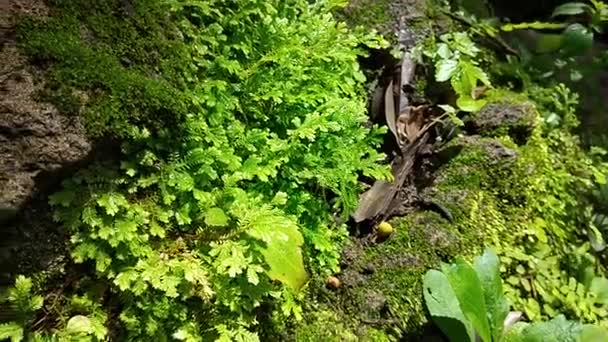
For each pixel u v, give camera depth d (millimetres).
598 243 447
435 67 467
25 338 274
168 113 302
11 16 282
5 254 277
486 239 399
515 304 377
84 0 303
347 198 359
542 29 606
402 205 411
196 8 354
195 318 302
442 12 510
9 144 269
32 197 275
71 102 278
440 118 449
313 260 357
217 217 304
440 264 354
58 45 284
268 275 303
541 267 399
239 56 362
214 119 329
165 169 306
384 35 469
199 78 338
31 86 275
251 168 322
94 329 282
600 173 477
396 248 385
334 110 355
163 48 319
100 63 292
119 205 290
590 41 563
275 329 329
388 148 428
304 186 369
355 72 396
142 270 292
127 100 290
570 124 516
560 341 331
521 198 425
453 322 332
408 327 357
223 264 293
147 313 293
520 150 453
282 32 368
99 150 290
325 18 389
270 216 305
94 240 287
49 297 287
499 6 630
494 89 500
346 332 346
